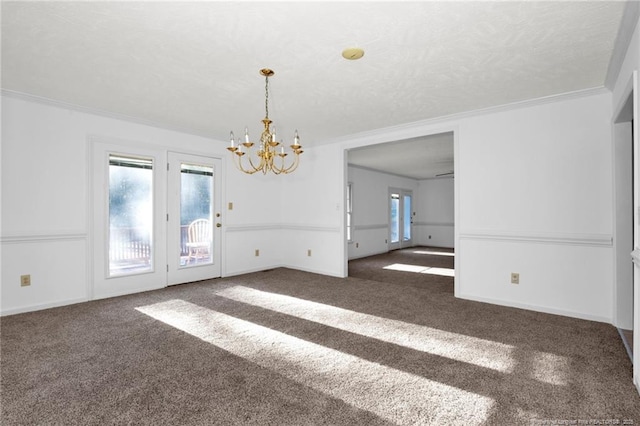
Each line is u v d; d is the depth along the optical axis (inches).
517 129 137.9
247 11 74.6
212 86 119.5
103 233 151.6
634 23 76.7
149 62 100.3
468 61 99.8
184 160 182.2
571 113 126.0
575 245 125.5
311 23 79.6
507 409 66.4
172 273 177.0
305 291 165.0
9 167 126.5
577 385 75.3
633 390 73.0
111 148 154.3
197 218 188.7
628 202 113.1
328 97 130.7
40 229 133.8
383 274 214.8
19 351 93.0
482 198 146.9
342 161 202.1
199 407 66.9
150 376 79.4
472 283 149.9
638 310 72.6
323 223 212.1
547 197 131.3
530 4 72.4
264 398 70.3
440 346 97.7
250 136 195.5
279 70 106.0
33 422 61.9
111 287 153.9
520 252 137.3
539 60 99.2
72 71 107.1
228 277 199.3
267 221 227.1
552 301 130.1
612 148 116.0
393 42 88.7
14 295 127.8
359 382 77.0
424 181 405.4
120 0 70.2
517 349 95.3
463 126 152.7
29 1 70.4
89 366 84.3
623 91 94.8
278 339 102.9
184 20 78.2
